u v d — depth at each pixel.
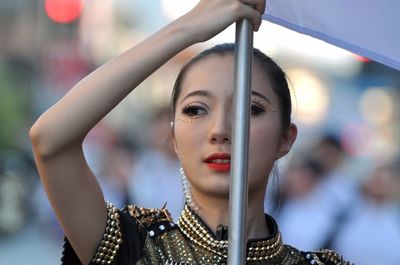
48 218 14.59
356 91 13.80
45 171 4.21
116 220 4.36
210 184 4.37
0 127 15.53
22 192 14.70
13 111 15.81
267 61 4.59
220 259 4.38
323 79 13.86
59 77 16.27
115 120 13.13
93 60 16.33
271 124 4.52
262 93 4.51
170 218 4.53
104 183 11.85
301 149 11.13
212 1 4.24
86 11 16.39
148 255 4.38
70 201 4.26
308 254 4.68
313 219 10.63
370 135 12.95
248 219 4.50
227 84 4.41
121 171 11.88
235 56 4.25
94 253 4.32
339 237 10.63
